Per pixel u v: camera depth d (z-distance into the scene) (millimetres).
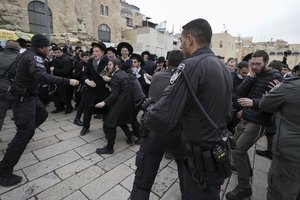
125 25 38406
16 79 2369
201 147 1273
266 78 2303
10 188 2340
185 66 1226
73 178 2592
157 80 1814
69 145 3512
